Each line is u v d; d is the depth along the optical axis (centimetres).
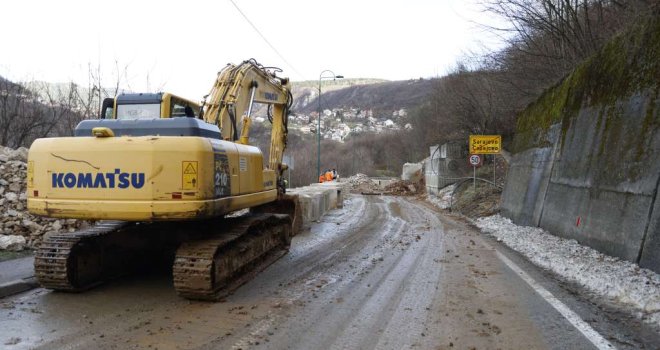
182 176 617
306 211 1620
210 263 630
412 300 665
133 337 517
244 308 626
